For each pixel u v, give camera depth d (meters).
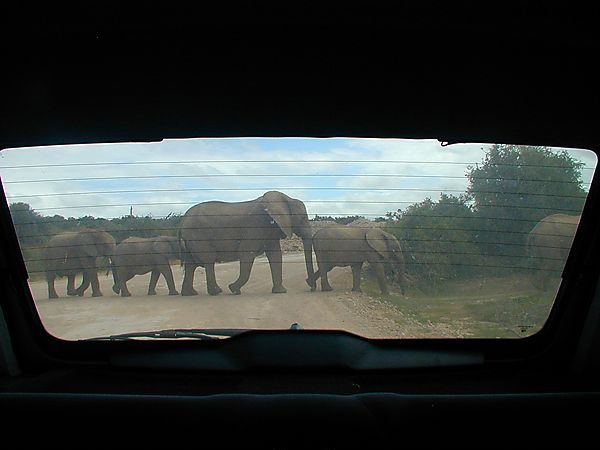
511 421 1.38
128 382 2.35
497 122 2.62
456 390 2.33
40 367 2.59
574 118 2.58
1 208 2.62
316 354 2.27
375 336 2.72
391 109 2.61
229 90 2.56
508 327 2.73
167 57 2.45
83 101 2.59
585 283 2.61
